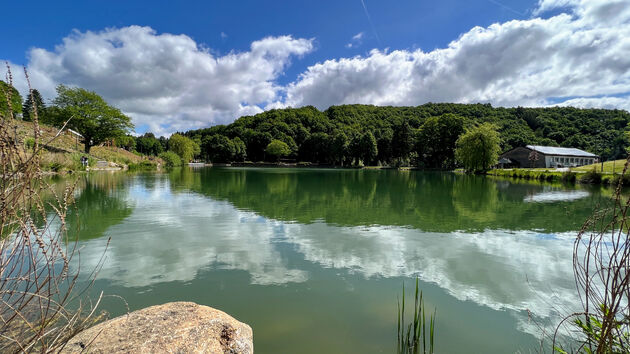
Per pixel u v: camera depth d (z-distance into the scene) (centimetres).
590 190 1934
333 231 817
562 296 450
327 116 12488
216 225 867
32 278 424
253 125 11444
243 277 509
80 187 1636
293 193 1683
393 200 1437
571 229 857
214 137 8969
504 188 2077
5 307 283
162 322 278
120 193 1466
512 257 619
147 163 4575
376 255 626
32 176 184
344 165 7994
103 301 407
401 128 7069
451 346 333
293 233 793
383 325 373
